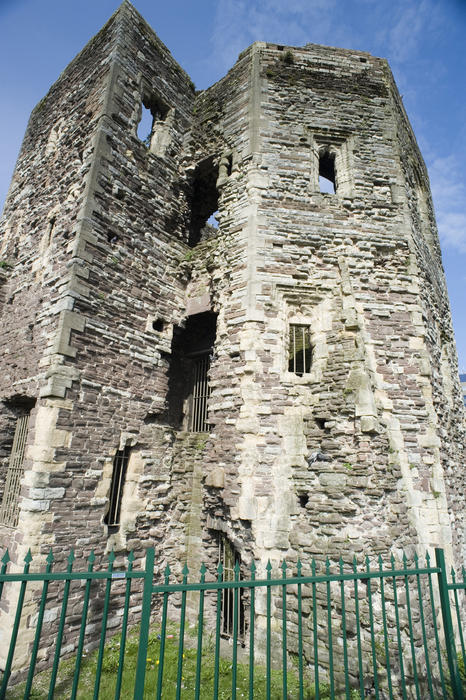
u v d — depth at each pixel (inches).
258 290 371.6
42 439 310.8
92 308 360.2
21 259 442.0
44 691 249.9
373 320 375.6
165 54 496.4
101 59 447.5
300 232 395.2
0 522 357.1
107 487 345.1
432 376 378.0
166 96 484.1
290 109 440.8
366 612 263.1
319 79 458.0
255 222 392.2
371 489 292.5
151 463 387.2
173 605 370.6
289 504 315.6
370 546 277.0
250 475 323.3
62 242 379.2
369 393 320.8
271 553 305.6
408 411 353.1
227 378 362.3
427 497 333.4
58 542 303.6
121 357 378.0
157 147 476.1
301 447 329.7
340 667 255.9
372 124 449.1
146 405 392.5
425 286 418.0
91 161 385.4
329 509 297.1
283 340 365.7
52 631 288.5
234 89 472.1
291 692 240.2
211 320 465.1
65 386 327.9
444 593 184.1
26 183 498.9
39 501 298.2
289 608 287.9
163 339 423.5
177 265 457.4
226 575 339.6
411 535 302.5
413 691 247.6
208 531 357.4
